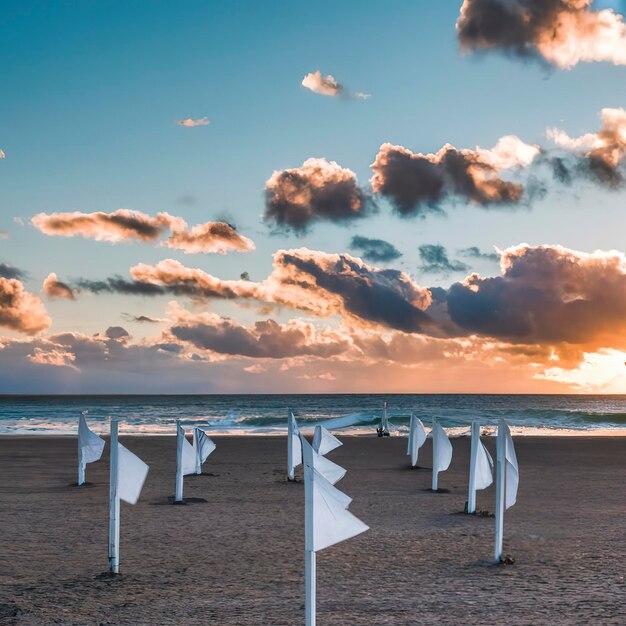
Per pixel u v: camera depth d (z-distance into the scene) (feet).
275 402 504.43
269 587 29.76
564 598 27.73
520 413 246.68
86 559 35.32
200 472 72.59
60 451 104.53
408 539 39.96
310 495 19.40
